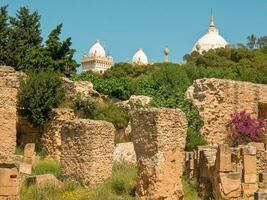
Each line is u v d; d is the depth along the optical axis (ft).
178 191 65.36
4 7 160.97
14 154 90.17
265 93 121.19
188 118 109.91
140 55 376.48
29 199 64.34
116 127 118.21
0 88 89.35
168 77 156.66
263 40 339.77
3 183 59.31
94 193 66.13
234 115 115.03
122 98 147.33
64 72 160.35
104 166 74.59
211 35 354.54
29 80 111.14
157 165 63.57
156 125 64.59
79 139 74.33
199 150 76.43
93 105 117.60
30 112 108.27
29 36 178.60
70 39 164.14
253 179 69.82
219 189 67.41
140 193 64.49
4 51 153.28
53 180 71.36
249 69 203.92
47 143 107.55
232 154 73.61
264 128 115.44
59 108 110.22
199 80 116.67
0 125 88.63
